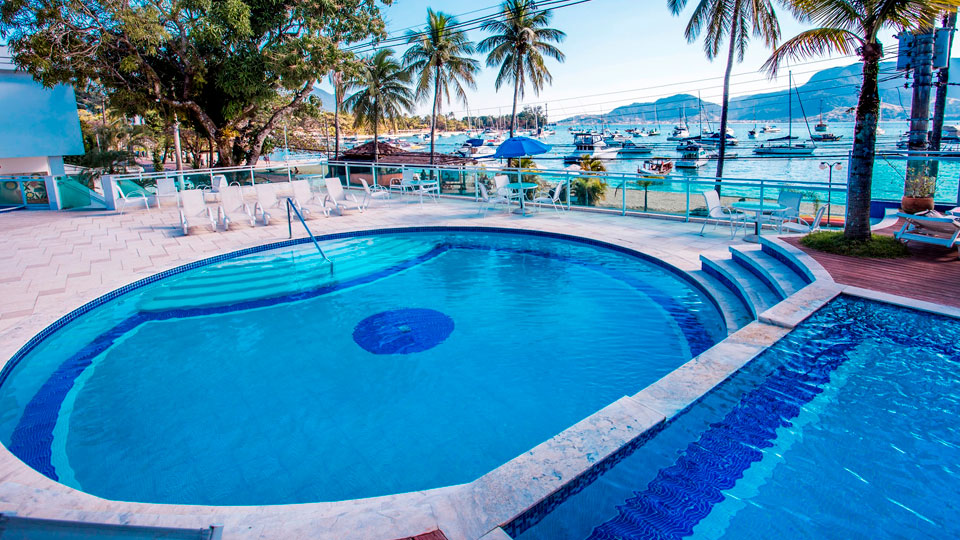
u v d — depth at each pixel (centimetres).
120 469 362
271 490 338
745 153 6481
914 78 1009
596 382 466
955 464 291
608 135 9888
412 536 229
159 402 451
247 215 1259
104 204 1495
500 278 788
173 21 1756
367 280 795
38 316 602
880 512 261
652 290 696
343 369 507
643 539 246
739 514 262
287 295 730
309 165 1675
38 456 378
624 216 1131
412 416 421
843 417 331
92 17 1603
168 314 658
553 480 263
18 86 1688
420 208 1338
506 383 470
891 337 424
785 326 445
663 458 299
